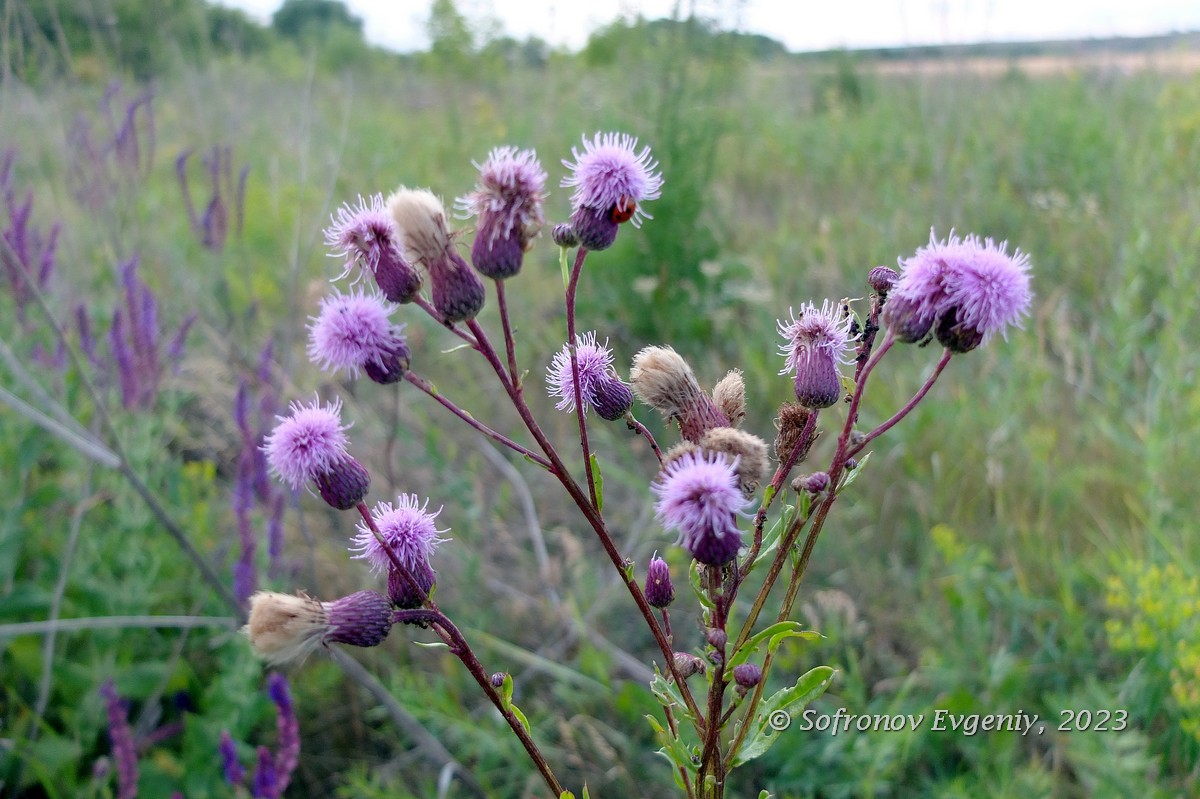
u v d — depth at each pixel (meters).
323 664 3.75
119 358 3.73
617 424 5.41
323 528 4.50
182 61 6.45
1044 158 8.12
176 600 3.91
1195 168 6.66
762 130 9.88
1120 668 3.54
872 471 4.68
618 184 1.63
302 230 6.35
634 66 7.23
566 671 3.65
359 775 3.43
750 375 5.45
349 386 5.13
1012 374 5.00
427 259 1.58
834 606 3.71
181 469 4.40
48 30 5.45
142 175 4.54
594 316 6.29
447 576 4.26
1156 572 3.32
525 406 1.60
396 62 14.39
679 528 1.48
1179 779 3.07
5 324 4.42
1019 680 3.34
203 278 5.50
